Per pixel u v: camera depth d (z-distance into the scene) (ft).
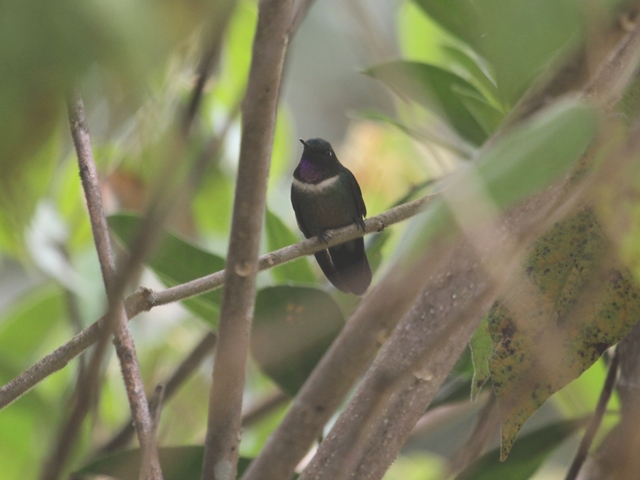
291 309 15.39
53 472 4.33
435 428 18.29
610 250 10.14
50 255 21.30
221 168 23.26
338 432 9.36
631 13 4.30
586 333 10.48
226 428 7.67
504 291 9.98
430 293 9.63
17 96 2.42
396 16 22.17
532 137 4.28
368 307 5.55
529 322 10.32
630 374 12.43
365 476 9.64
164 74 2.79
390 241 22.85
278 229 18.60
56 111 2.47
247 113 6.59
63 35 2.44
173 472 14.25
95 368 4.20
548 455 14.34
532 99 4.85
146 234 3.76
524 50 3.79
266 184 6.94
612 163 5.61
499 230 6.57
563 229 10.52
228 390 7.52
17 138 2.42
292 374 15.66
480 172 4.25
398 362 9.46
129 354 9.87
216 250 24.85
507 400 10.14
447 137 16.56
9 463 20.95
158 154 3.94
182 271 15.94
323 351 15.44
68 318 24.48
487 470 14.12
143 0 2.55
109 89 2.56
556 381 10.23
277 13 6.18
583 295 10.36
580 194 5.97
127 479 13.84
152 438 8.46
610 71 6.35
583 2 3.81
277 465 6.25
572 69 4.69
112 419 23.77
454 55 17.79
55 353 9.98
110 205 20.15
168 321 25.45
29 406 20.94
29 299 25.71
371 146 26.78
